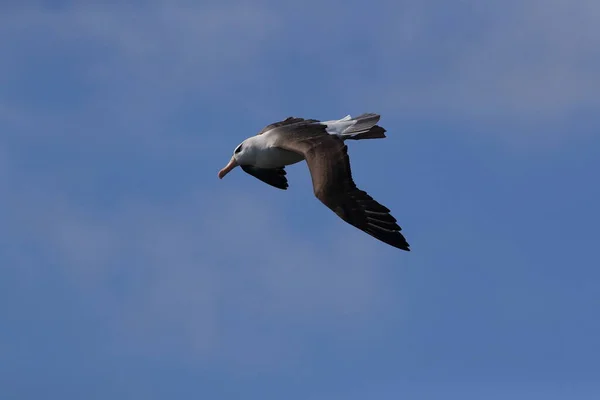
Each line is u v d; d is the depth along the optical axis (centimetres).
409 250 1642
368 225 1675
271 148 1922
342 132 1928
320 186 1733
